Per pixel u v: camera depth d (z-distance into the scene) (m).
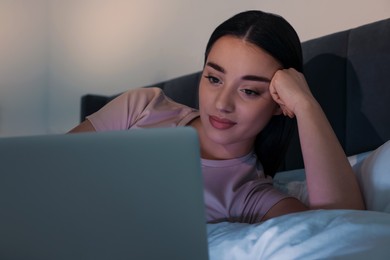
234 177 1.08
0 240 0.42
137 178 0.42
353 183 0.95
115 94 2.43
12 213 0.42
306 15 1.75
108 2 2.56
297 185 1.17
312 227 0.69
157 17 2.32
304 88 1.04
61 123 2.81
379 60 1.30
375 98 1.31
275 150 1.20
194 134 0.43
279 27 1.02
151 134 0.43
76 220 0.42
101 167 0.42
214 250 0.76
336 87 1.41
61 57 2.79
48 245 0.42
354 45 1.38
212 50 1.02
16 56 2.82
